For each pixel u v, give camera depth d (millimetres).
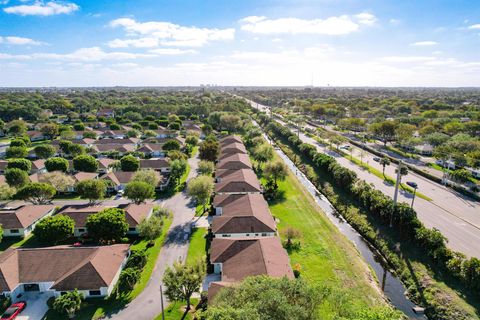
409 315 42812
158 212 61375
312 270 50281
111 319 39000
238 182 79688
